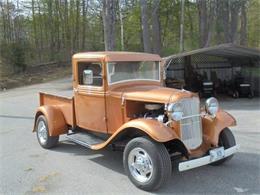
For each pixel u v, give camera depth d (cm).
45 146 771
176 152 566
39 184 562
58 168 638
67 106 740
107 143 588
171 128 539
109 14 1856
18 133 959
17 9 4003
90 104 668
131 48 4103
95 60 638
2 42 3312
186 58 1862
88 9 4397
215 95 1869
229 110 1327
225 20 3369
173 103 539
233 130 927
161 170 506
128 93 598
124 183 558
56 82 2616
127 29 4041
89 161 676
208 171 600
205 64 1962
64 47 4203
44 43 4178
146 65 670
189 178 570
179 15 4062
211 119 596
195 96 574
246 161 651
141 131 538
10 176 603
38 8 4209
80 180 575
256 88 1834
